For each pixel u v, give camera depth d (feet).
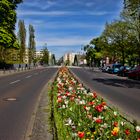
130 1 113.70
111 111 35.78
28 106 48.21
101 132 22.72
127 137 22.38
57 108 36.99
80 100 35.76
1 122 35.86
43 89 77.56
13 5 203.31
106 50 227.61
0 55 250.98
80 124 25.54
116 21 209.15
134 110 46.29
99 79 129.08
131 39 178.29
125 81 121.08
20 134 30.19
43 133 30.50
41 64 553.64
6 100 55.67
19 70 229.86
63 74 91.56
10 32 203.21
